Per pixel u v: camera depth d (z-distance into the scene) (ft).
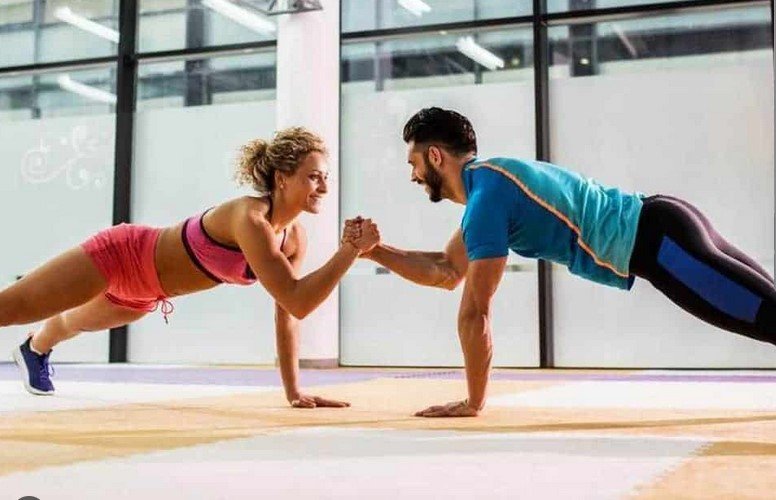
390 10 21.35
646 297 19.35
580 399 10.17
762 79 19.01
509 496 3.87
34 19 23.70
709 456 5.21
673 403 9.56
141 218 22.99
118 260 8.47
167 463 4.96
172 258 8.41
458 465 4.85
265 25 22.25
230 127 22.49
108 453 5.41
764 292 6.71
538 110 20.15
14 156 23.77
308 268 19.71
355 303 21.13
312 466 4.83
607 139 19.85
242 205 8.02
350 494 3.94
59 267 8.36
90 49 23.34
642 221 7.08
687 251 6.91
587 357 19.61
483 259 7.26
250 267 8.43
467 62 20.89
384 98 21.38
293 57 20.25
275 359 21.56
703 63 19.36
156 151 22.99
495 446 5.70
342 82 21.67
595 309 19.61
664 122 19.53
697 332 19.04
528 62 20.45
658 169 19.52
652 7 19.58
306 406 9.05
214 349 22.13
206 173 22.62
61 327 10.45
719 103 19.22
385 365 20.90
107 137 23.18
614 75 19.89
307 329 19.99
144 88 23.16
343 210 21.43
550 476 4.45
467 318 7.73
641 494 3.90
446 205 20.85
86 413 8.43
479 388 7.87
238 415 8.15
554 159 20.16
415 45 21.29
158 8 23.00
